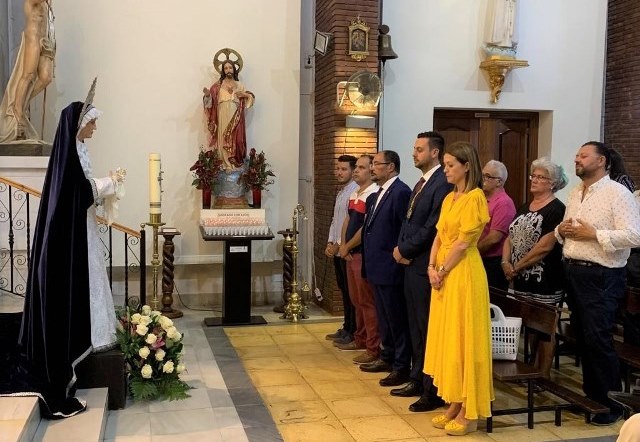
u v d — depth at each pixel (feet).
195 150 21.47
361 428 11.73
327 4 21.31
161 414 12.01
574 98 24.49
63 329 11.00
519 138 25.00
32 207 17.67
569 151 24.61
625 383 13.03
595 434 11.53
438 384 11.41
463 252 11.05
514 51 23.43
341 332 17.69
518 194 25.12
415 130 23.08
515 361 12.30
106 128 20.76
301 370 15.14
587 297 11.90
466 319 10.97
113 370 12.07
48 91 20.20
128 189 21.04
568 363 15.98
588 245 11.85
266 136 21.99
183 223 21.54
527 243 13.80
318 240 22.68
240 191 20.49
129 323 12.66
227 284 19.43
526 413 12.57
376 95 20.39
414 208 12.75
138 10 20.77
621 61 25.13
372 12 20.79
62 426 10.25
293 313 20.12
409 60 22.82
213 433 11.21
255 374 14.80
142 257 15.23
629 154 24.81
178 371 13.01
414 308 12.86
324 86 21.85
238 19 21.50
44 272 11.00
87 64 20.49
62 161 11.30
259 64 21.76
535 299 13.44
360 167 15.96
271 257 22.22
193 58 21.25
